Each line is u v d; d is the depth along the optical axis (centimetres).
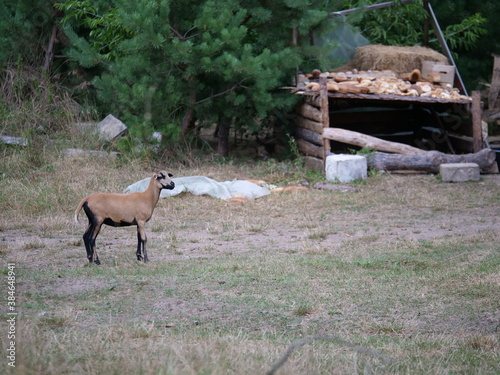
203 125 2977
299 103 2967
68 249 1714
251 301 1262
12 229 1944
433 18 3366
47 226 1952
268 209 2220
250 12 2812
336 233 1914
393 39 3891
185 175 2595
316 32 3038
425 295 1298
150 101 2675
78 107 3059
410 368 920
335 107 3334
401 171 2694
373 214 2147
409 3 3631
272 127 3253
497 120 3753
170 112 2867
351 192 2427
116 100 2842
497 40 3928
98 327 1072
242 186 2389
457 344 1045
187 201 2292
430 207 2231
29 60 3303
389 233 1891
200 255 1669
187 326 1114
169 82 2714
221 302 1255
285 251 1702
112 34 3069
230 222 2055
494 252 1617
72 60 3259
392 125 3431
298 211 2195
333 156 2620
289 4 2794
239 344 971
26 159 2564
